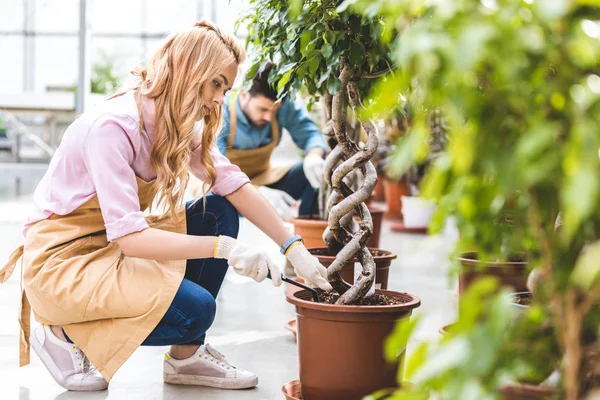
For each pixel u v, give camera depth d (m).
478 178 0.74
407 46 0.68
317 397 1.63
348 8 1.57
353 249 1.74
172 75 1.80
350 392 1.59
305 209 3.79
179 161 1.84
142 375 2.04
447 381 0.68
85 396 1.84
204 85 1.81
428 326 2.49
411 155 0.70
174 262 1.86
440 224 0.82
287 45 1.83
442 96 0.72
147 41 10.45
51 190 1.84
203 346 1.96
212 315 1.84
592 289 0.73
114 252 1.86
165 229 1.92
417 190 5.40
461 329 0.70
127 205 1.73
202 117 1.85
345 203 1.75
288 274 3.64
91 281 1.78
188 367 1.94
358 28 1.67
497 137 0.72
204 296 1.82
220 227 1.98
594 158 0.62
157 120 1.82
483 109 0.72
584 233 0.80
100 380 1.89
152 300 1.76
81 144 1.77
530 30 0.66
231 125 3.46
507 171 0.68
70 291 1.77
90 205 1.82
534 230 0.78
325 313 1.58
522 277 2.14
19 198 7.37
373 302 1.74
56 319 1.81
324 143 3.67
